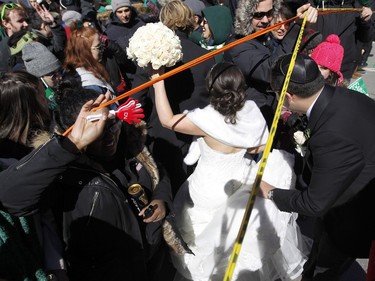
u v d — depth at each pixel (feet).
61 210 5.89
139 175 6.91
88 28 10.21
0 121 5.53
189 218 8.43
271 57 9.48
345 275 10.32
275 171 8.40
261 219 7.95
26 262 4.58
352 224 7.13
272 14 9.82
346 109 6.17
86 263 6.02
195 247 8.41
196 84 9.64
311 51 9.70
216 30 12.75
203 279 8.49
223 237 8.07
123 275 6.12
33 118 5.70
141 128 6.78
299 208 6.56
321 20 13.66
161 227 7.11
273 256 8.61
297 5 9.71
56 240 5.74
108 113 4.96
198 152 8.63
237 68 7.55
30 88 5.65
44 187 4.67
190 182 8.48
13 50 12.64
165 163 9.98
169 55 7.85
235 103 7.43
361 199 6.81
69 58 9.94
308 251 9.55
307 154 6.84
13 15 13.51
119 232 6.03
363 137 6.18
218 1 20.48
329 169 6.07
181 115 8.04
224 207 8.09
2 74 5.82
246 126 7.68
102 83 9.66
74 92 5.75
